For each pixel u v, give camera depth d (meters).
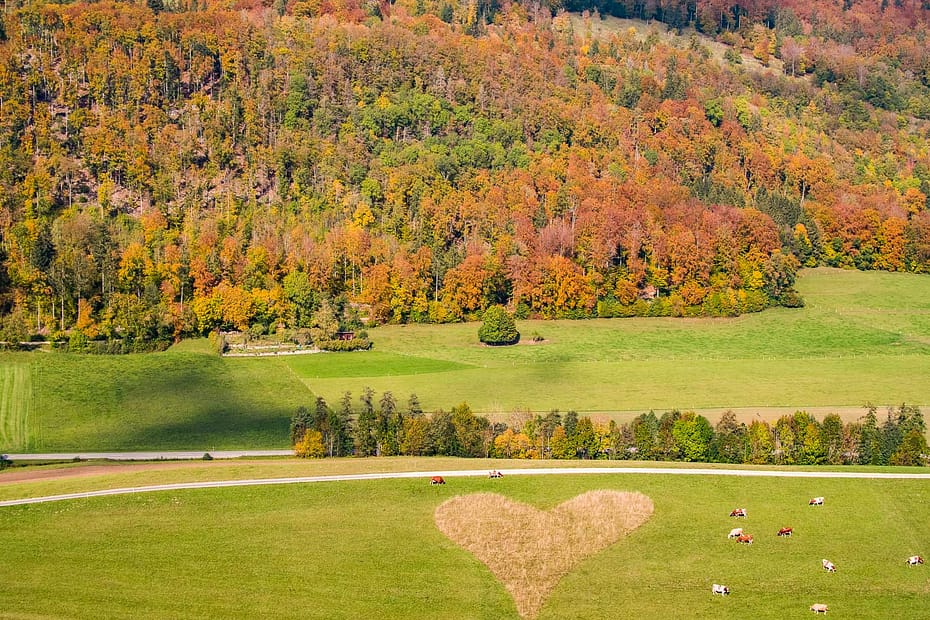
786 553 148.00
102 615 132.12
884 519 156.50
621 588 140.50
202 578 140.38
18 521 152.12
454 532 151.00
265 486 163.50
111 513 154.75
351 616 133.88
